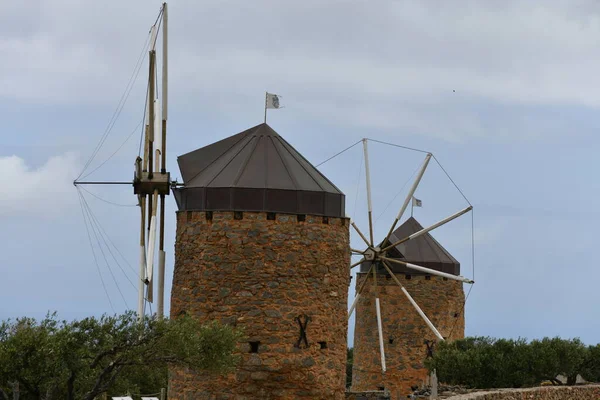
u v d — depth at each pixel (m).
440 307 139.25
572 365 120.81
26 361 69.81
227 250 78.38
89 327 70.88
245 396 77.19
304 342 78.25
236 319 77.81
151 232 79.50
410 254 140.12
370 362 138.50
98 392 69.88
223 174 80.38
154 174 80.44
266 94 85.69
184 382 78.94
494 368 118.50
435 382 90.06
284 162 81.62
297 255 78.81
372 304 139.62
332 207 81.06
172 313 80.88
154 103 81.25
